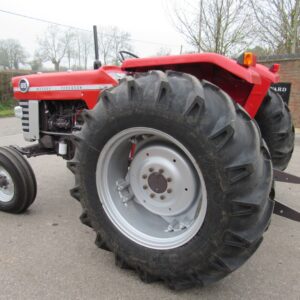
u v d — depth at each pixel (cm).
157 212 204
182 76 179
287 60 779
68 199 333
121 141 196
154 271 190
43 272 208
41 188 366
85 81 292
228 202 162
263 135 302
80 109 315
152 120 174
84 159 201
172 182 192
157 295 189
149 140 198
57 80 307
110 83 279
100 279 201
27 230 264
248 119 174
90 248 237
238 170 160
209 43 1008
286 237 260
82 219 215
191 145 167
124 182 215
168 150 191
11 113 1249
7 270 210
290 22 1098
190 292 192
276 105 297
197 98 163
